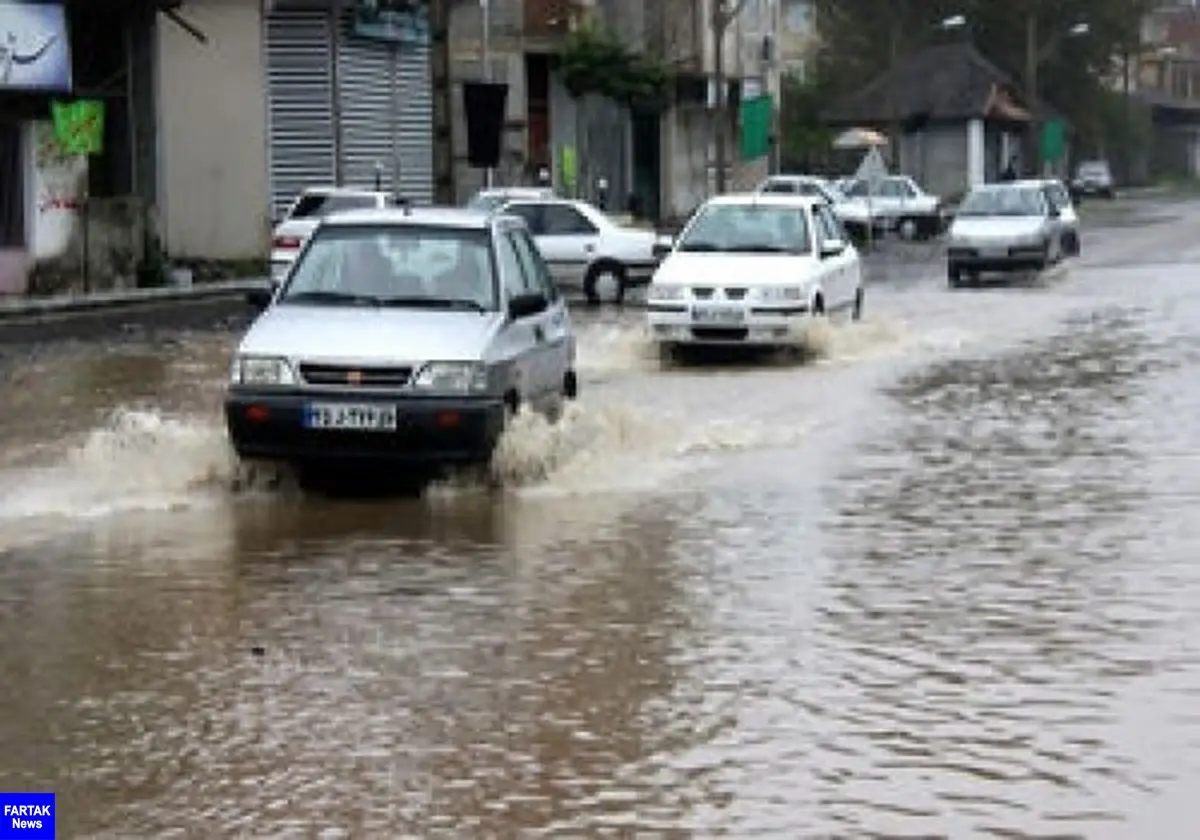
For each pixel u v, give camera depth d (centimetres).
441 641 1375
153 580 1593
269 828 991
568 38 8206
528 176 7862
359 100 6469
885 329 3750
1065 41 14600
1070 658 1311
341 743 1134
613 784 1056
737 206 3644
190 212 6000
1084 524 1792
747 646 1353
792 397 2861
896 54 13850
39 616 1470
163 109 5859
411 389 1920
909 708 1196
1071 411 2617
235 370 1948
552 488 2027
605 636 1384
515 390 2056
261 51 6047
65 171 4722
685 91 9531
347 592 1538
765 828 984
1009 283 5597
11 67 4462
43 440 2486
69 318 4347
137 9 5550
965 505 1905
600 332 4103
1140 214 11388
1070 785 1047
